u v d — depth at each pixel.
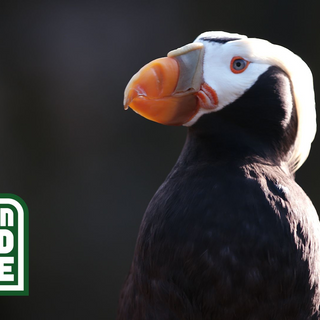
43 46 12.88
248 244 3.69
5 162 13.08
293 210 3.82
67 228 13.05
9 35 12.85
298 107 4.12
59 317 12.82
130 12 12.88
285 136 4.14
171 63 4.01
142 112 4.02
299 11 12.70
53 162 13.12
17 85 12.95
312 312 3.91
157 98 4.01
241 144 4.04
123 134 13.12
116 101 13.04
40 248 13.02
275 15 12.83
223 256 3.71
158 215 3.96
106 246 12.99
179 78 4.00
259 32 12.91
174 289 3.87
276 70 4.02
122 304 4.45
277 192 3.86
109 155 13.12
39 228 13.05
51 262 12.97
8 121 13.03
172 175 4.19
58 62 12.91
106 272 12.91
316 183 12.63
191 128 4.19
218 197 3.79
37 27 12.84
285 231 3.72
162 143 13.12
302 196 4.03
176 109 4.04
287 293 3.77
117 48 12.93
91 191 13.12
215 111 4.04
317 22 12.66
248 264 3.69
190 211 3.80
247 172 3.89
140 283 4.09
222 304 3.78
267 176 3.92
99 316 12.80
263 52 4.01
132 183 13.12
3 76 12.94
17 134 13.05
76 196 13.12
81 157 13.12
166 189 4.09
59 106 13.00
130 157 13.14
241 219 3.71
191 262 3.77
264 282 3.71
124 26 12.91
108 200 13.10
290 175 4.24
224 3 12.94
